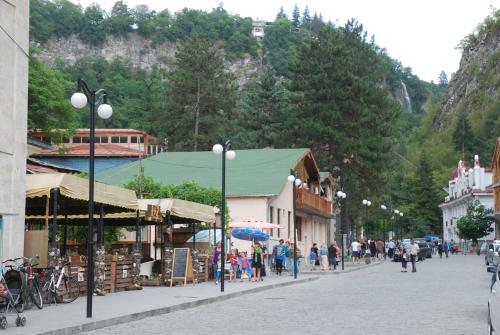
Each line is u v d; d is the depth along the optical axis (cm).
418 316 1658
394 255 6494
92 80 17225
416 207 13400
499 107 18275
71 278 2095
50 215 2811
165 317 1720
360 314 1714
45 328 1344
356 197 7325
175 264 2862
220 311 1872
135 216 2975
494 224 9825
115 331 1427
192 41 9281
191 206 2955
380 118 7562
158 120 9475
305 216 5853
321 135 7188
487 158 16350
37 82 5941
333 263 4725
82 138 10738
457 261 6378
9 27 1964
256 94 9850
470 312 1755
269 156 5366
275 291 2705
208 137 8919
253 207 4616
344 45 7819
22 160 1988
